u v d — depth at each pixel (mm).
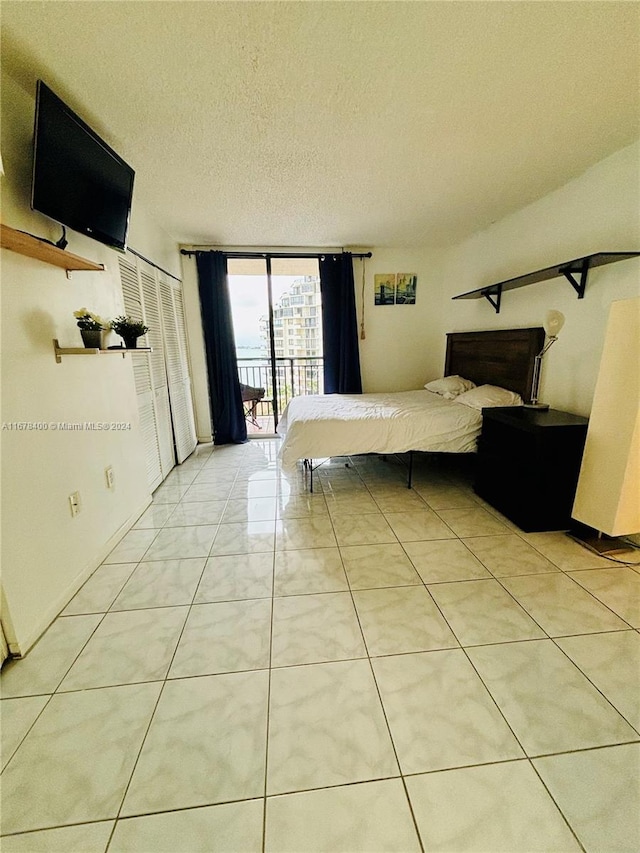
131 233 2648
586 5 1187
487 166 2270
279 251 4176
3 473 1350
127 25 1229
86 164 1690
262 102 1652
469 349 3785
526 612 1573
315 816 913
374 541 2182
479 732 1096
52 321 1681
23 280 1498
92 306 2061
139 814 922
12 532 1384
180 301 3957
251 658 1374
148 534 2314
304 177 2402
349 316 4301
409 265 4383
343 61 1410
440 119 1800
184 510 2656
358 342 4445
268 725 1130
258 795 957
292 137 1936
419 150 2090
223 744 1078
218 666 1342
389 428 2771
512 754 1036
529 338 2869
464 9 1195
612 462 1899
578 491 2109
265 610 1624
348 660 1357
